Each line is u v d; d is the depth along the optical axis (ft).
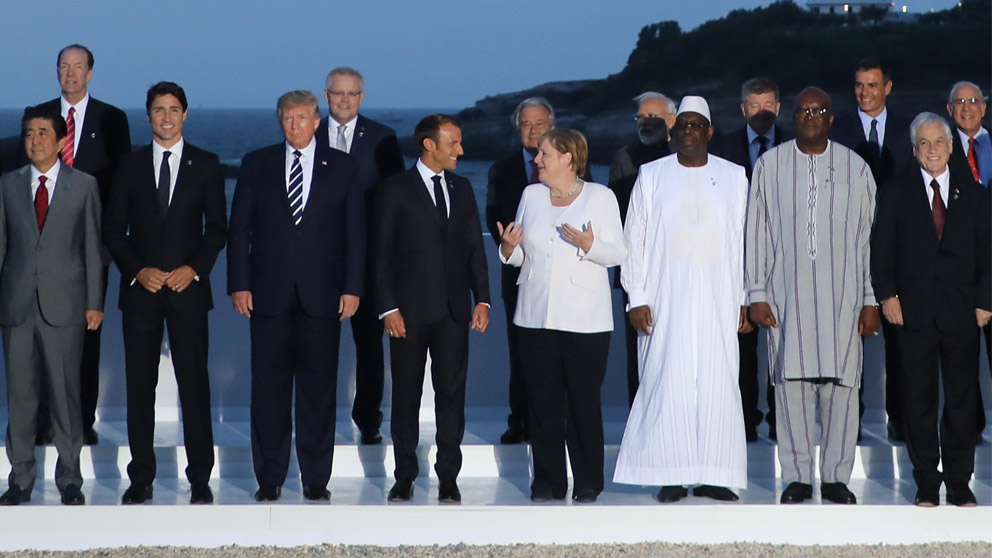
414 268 34.58
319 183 34.60
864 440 39.83
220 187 34.96
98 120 38.88
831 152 34.30
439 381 34.91
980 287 34.35
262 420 34.60
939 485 34.50
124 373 43.55
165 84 34.50
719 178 34.63
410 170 35.12
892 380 39.45
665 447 34.37
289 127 34.42
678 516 33.88
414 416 34.94
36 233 33.81
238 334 44.04
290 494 35.50
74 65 38.34
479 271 35.60
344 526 33.47
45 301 33.60
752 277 34.65
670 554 32.30
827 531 33.78
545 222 34.53
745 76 248.73
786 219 34.22
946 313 33.96
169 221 34.17
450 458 34.83
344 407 44.62
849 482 37.50
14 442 34.09
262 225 34.53
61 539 33.01
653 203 34.83
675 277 34.47
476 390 45.55
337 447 38.40
